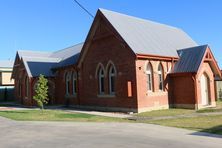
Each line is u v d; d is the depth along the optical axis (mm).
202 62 26047
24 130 15758
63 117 21906
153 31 30484
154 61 25922
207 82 27734
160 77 26672
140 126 16500
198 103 25547
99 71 28391
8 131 15547
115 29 25984
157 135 13328
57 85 35625
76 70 31547
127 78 24953
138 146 10836
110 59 26781
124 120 19781
